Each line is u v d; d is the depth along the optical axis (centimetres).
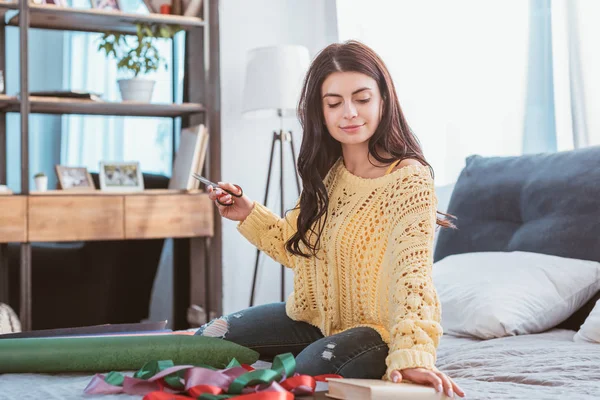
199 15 387
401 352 126
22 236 337
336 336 150
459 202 287
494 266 244
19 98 344
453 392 121
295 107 368
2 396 129
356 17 391
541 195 258
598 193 242
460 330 229
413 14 368
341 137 158
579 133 298
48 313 363
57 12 348
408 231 145
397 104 161
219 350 156
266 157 411
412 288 136
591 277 234
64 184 360
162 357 152
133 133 390
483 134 341
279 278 417
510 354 188
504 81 334
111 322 377
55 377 147
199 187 386
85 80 377
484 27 341
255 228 183
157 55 386
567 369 165
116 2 373
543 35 323
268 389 118
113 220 355
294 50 370
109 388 129
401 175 154
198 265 393
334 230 162
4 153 362
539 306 227
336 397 123
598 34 295
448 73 354
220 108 383
